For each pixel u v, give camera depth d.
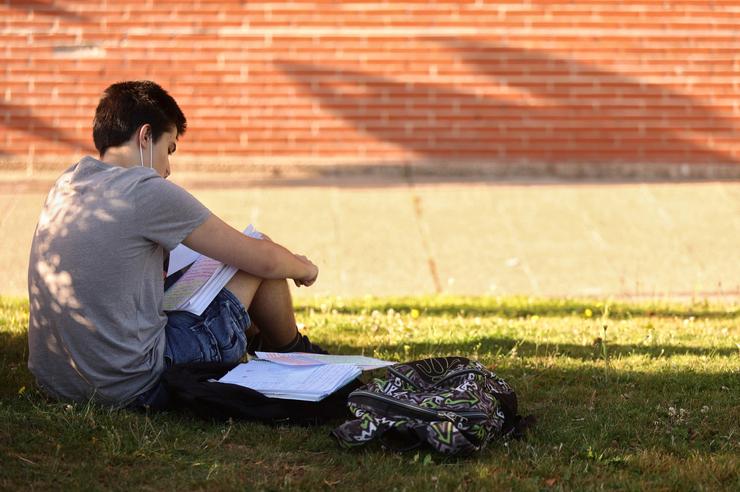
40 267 10.12
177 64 29.58
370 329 16.06
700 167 30.06
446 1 29.44
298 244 24.83
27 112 29.52
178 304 10.77
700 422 10.78
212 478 8.95
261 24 29.52
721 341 15.13
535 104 29.81
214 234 10.51
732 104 29.77
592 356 13.96
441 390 10.06
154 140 10.81
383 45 29.59
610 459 9.60
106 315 9.98
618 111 29.81
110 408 10.27
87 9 29.34
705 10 29.48
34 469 8.95
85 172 10.42
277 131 29.86
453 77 29.70
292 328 11.74
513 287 22.61
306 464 9.39
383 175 29.91
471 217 26.72
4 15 29.25
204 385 10.09
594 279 22.95
